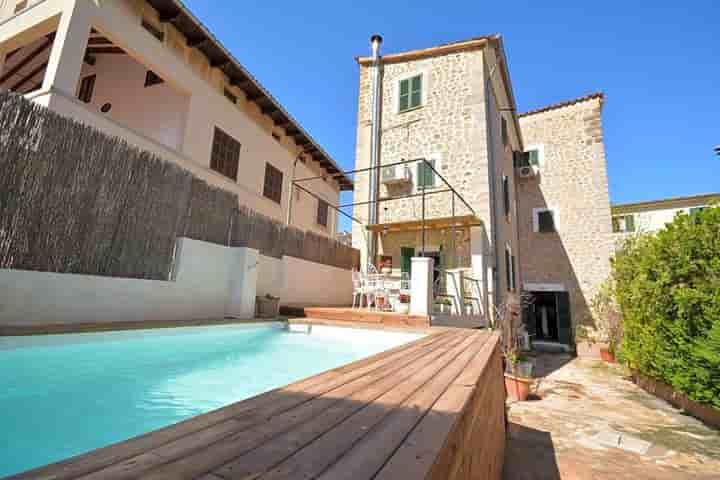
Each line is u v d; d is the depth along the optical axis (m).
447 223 9.30
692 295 6.03
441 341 4.25
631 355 8.27
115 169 4.80
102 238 4.61
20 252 3.79
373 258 10.70
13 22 7.15
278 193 12.69
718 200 6.62
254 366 4.38
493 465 2.94
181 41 8.84
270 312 7.20
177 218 5.73
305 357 5.03
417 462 0.95
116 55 10.55
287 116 12.18
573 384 8.69
